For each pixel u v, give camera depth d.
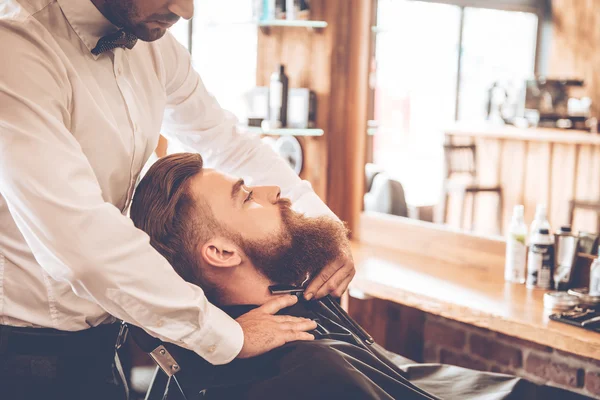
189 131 1.96
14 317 1.53
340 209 3.34
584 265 2.37
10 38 1.34
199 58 4.15
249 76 3.74
